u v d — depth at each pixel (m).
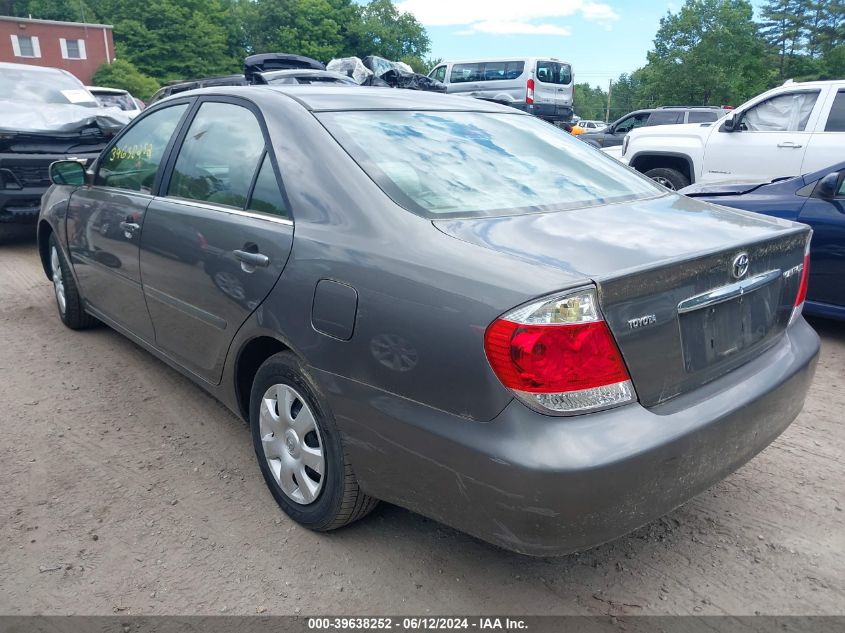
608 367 1.94
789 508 2.89
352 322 2.25
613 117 108.75
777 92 7.89
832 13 68.56
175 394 3.91
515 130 3.21
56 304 5.55
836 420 3.68
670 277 2.06
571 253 2.08
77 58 49.97
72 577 2.44
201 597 2.36
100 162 4.12
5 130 7.04
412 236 2.24
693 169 8.66
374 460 2.28
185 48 61.50
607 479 1.90
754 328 2.45
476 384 1.96
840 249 4.65
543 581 2.46
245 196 2.85
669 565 2.55
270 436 2.77
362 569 2.51
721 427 2.17
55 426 3.53
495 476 1.93
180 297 3.17
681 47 52.44
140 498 2.92
